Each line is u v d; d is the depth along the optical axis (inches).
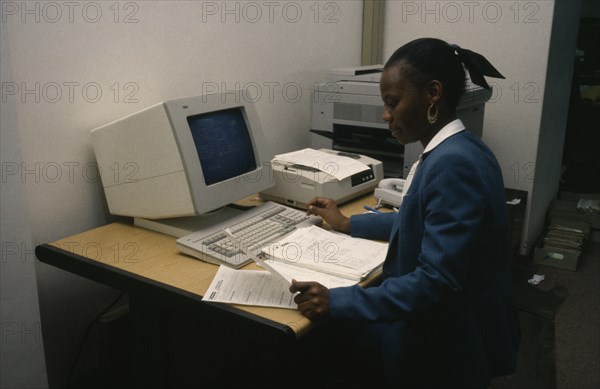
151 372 64.7
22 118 66.5
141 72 79.4
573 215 152.8
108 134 69.4
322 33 114.3
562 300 117.6
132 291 57.9
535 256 135.4
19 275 61.3
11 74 57.4
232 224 68.1
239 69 95.9
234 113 73.7
